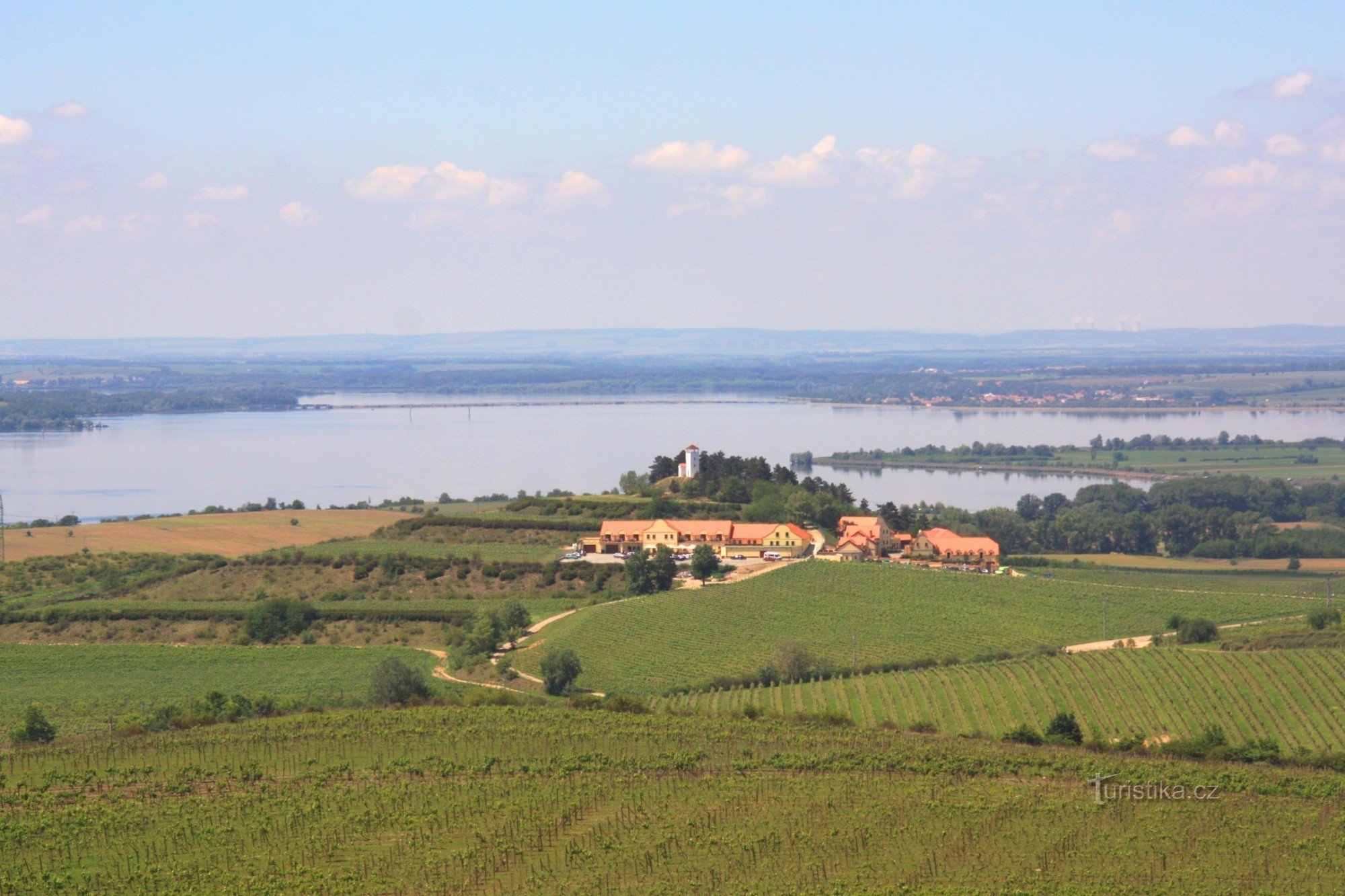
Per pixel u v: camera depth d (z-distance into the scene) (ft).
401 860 358.84
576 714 515.50
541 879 347.15
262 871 351.67
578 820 391.04
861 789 420.77
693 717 516.32
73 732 552.41
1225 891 343.05
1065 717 505.25
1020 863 360.28
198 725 517.96
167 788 418.72
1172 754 473.26
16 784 424.05
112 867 354.33
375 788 419.13
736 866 355.77
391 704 574.15
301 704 579.89
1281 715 531.91
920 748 465.88
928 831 382.83
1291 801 412.98
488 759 448.65
